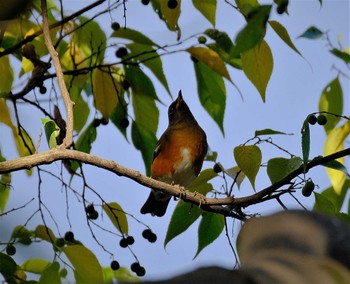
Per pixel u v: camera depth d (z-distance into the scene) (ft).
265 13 15.51
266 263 6.97
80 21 31.24
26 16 29.09
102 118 31.48
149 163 32.17
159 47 29.84
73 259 23.84
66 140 22.63
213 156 27.07
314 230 7.40
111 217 27.22
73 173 27.96
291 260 7.04
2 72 29.84
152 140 32.01
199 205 25.35
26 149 30.50
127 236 27.35
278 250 7.20
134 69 31.04
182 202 27.17
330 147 28.60
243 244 7.40
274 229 7.43
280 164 24.14
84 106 32.22
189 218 27.12
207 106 31.07
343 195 28.48
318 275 6.87
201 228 27.12
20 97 29.86
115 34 30.01
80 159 22.74
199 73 30.76
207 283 6.68
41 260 25.34
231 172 25.46
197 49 29.04
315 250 7.20
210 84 30.81
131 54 31.01
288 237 7.33
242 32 15.40
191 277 6.72
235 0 24.53
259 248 7.28
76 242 26.32
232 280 6.72
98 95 31.07
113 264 26.71
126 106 32.04
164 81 30.73
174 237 27.27
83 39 31.65
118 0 28.68
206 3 26.89
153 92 31.24
